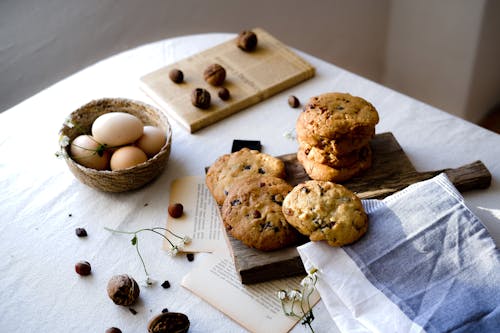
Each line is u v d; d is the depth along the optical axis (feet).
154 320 2.05
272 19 4.33
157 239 2.37
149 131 2.56
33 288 2.23
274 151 2.68
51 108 2.94
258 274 2.18
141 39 4.03
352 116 2.35
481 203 2.37
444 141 2.66
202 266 2.26
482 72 4.26
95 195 2.54
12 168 2.66
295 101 2.89
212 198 2.51
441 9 4.06
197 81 3.00
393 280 2.06
